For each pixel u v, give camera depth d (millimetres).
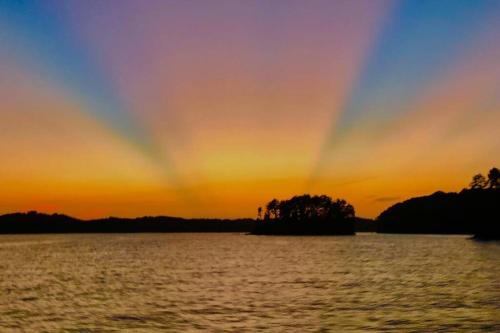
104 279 63469
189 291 49656
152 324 32875
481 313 35281
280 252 131250
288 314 35750
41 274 71438
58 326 32531
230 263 91250
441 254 114750
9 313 37375
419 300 41656
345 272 70688
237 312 36812
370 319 33625
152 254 125750
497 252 121438
